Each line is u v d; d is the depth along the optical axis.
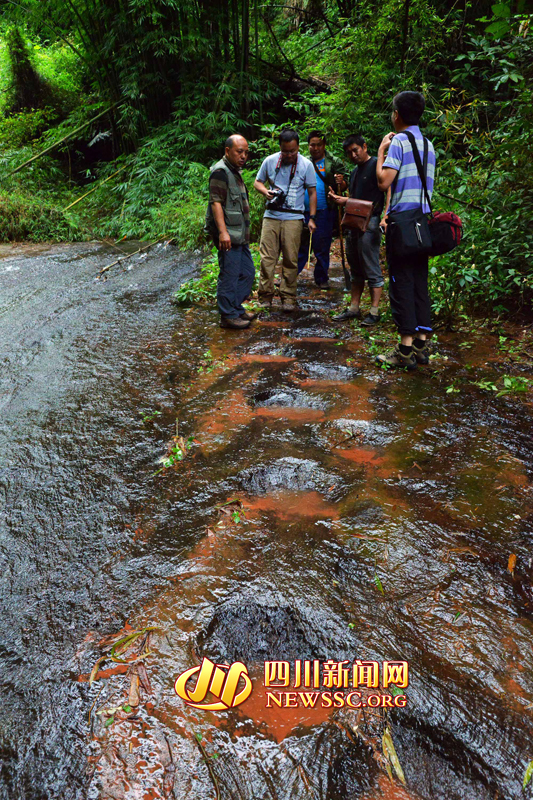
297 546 2.41
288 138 5.06
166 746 1.64
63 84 15.38
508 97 7.40
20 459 3.13
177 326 5.25
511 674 1.83
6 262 8.12
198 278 6.95
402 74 8.86
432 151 3.75
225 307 5.08
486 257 5.09
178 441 3.27
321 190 5.95
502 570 2.26
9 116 14.84
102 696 1.79
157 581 2.24
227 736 1.68
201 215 8.92
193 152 11.05
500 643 1.94
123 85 11.34
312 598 2.13
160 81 11.52
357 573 2.25
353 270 5.11
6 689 1.82
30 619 2.09
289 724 1.72
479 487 2.77
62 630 2.04
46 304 5.98
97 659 1.92
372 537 2.44
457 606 2.10
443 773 1.58
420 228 3.71
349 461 3.03
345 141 4.79
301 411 3.63
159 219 9.65
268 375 4.12
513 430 3.30
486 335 4.75
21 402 3.79
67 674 1.87
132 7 10.39
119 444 3.27
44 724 1.71
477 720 1.70
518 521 2.53
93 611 2.12
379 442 3.20
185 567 2.30
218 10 10.78
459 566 2.28
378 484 2.81
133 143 12.12
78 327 5.24
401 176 3.71
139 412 3.63
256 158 10.95
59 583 2.25
